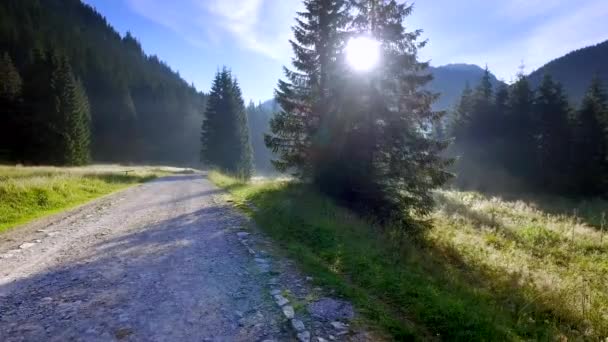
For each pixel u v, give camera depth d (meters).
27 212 12.12
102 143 80.50
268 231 9.53
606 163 36.78
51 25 110.12
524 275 8.03
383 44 13.21
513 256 10.57
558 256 11.50
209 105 49.03
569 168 37.22
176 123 97.81
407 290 5.35
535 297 6.38
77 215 12.09
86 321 4.31
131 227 10.12
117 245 8.07
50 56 52.31
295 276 6.06
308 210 11.43
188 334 4.05
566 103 39.16
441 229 13.46
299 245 8.12
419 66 13.31
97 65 91.06
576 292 7.11
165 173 44.47
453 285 6.22
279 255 7.35
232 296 5.17
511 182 39.88
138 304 4.85
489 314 4.89
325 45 15.90
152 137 94.00
